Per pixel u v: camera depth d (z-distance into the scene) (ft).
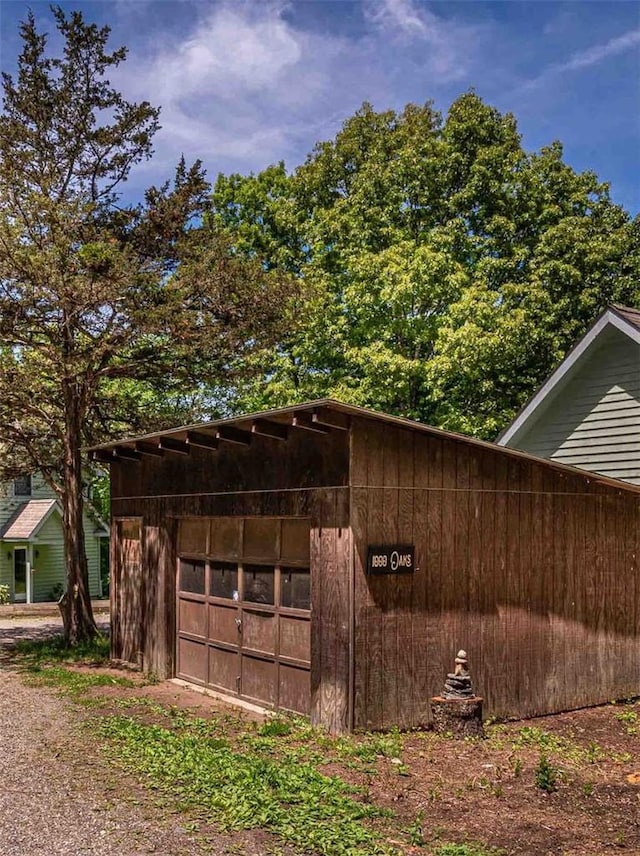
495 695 25.66
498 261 61.16
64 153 43.27
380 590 22.98
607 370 37.04
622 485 28.99
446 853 14.24
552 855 14.53
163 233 42.96
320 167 73.10
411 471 24.02
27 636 49.90
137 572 35.91
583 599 28.71
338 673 22.59
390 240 65.51
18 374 40.52
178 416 49.29
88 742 21.58
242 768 18.52
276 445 25.94
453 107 67.05
